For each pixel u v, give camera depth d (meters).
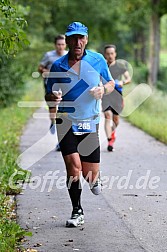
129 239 9.98
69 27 10.41
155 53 49.38
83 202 12.54
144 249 9.45
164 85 50.03
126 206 12.20
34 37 47.22
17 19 11.55
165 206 12.20
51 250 9.38
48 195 13.16
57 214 11.55
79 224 10.73
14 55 11.55
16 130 24.33
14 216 11.38
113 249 9.44
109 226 10.75
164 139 21.78
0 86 29.92
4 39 10.93
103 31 67.19
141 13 51.78
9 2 11.13
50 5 48.47
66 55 10.57
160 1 48.38
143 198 12.90
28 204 12.32
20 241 9.81
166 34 82.88
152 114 31.17
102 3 65.31
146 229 10.57
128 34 75.62
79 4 64.19
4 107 30.92
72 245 9.63
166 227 10.70
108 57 17.97
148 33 69.38
